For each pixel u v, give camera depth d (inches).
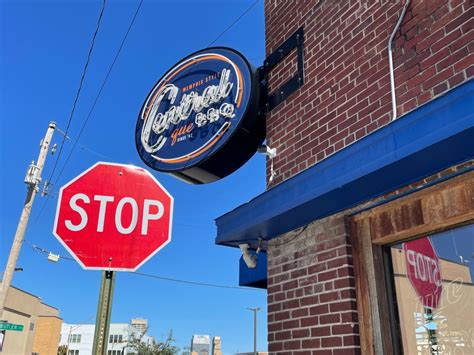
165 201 134.6
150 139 219.0
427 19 144.9
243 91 192.7
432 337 137.0
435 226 135.7
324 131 175.5
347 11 178.5
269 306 183.9
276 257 186.7
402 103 146.6
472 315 128.7
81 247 124.0
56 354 1996.8
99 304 121.3
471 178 126.6
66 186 127.8
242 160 201.2
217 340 2460.6
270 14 227.8
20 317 1507.1
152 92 229.5
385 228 148.6
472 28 130.2
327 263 161.5
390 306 147.2
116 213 129.3
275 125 201.6
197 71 215.2
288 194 157.2
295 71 200.2
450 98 108.8
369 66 162.6
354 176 130.7
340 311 151.9
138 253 127.6
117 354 2374.5
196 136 200.7
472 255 130.0
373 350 142.2
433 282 139.5
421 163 120.3
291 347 167.9
